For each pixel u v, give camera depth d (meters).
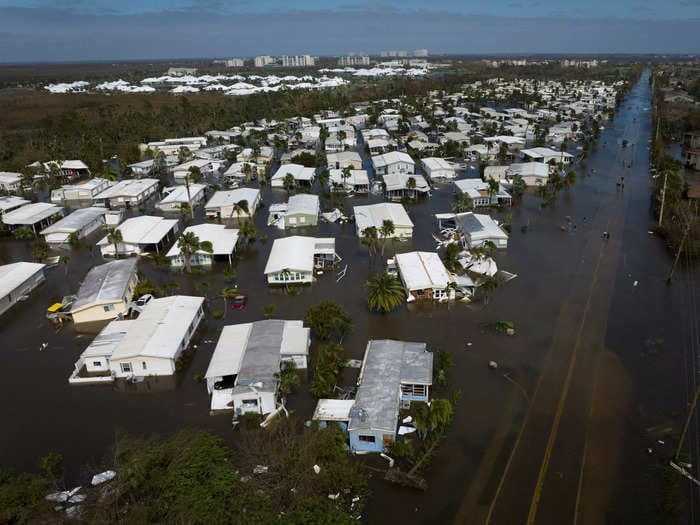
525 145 185.88
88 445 47.72
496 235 91.00
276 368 53.25
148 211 122.25
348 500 40.69
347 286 78.56
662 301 71.94
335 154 163.88
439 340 63.22
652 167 147.00
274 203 124.62
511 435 47.59
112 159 180.12
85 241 102.44
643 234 98.19
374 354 55.62
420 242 96.81
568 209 114.44
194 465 41.22
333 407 49.81
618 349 60.75
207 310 72.19
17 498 38.53
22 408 53.19
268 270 78.56
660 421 49.12
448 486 42.31
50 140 188.38
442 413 43.47
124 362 57.06
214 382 54.62
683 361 58.12
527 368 57.44
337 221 109.62
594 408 50.97
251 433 48.31
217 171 156.50
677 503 40.03
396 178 131.62
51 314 71.19
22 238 104.81
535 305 71.44
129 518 36.88
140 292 75.69
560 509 40.06
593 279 79.31
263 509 37.84
